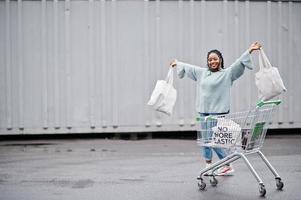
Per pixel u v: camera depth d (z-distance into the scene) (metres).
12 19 11.15
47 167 8.30
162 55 11.52
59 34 11.26
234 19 11.72
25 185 6.87
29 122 11.27
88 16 11.30
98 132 11.48
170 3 11.48
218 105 7.02
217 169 7.10
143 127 11.54
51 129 11.34
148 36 11.45
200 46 11.61
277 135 12.52
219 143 6.39
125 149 10.33
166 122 11.55
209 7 11.61
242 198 6.08
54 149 10.37
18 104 11.23
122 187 6.72
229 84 7.03
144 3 11.39
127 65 11.44
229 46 11.72
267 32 11.88
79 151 10.09
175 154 9.66
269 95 7.00
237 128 6.28
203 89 7.09
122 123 11.48
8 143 11.30
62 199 6.07
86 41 11.33
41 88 11.27
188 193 6.35
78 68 11.34
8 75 11.16
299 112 12.06
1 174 7.69
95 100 11.40
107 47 11.38
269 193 6.33
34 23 11.20
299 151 9.97
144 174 7.62
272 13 11.92
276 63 11.96
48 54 11.26
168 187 6.71
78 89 11.35
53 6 11.22
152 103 7.36
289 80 12.00
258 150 6.50
